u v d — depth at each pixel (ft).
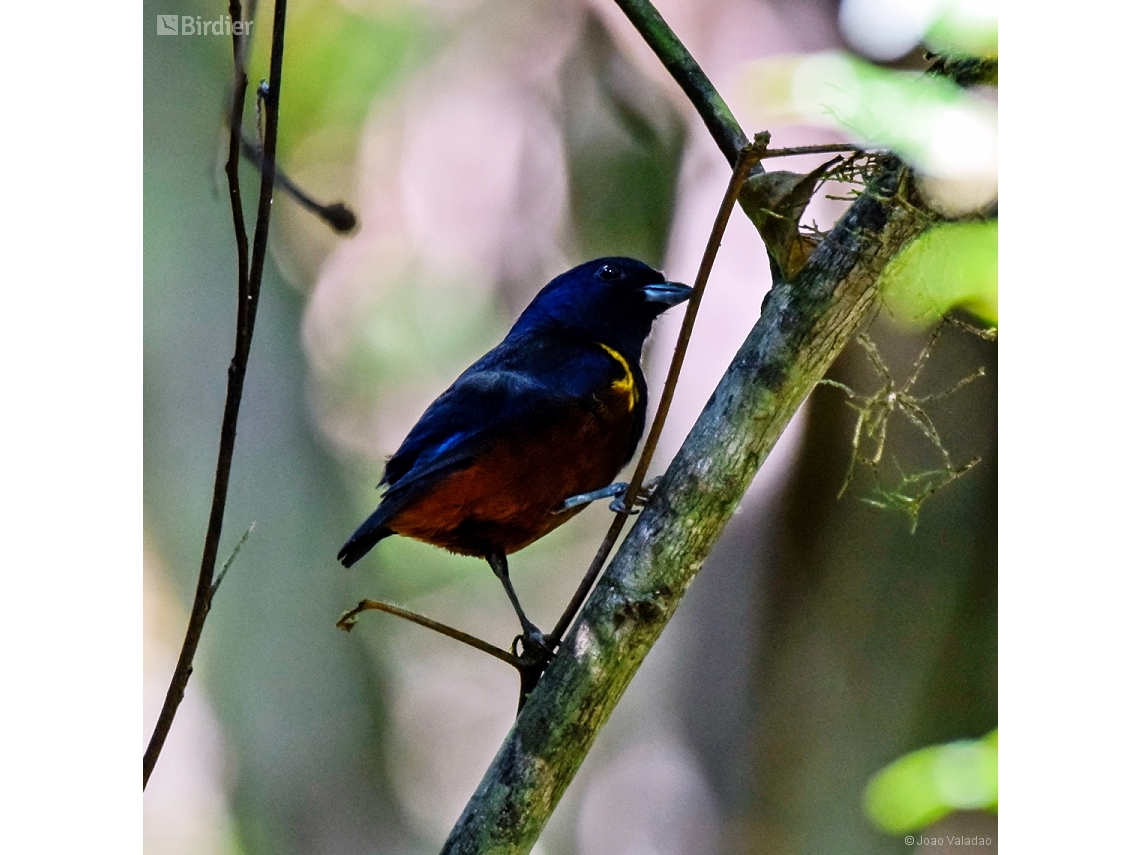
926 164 16.10
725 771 32.19
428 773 40.52
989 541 27.94
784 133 26.55
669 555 16.49
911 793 19.99
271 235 37.24
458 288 40.11
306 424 38.09
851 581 29.43
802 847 29.94
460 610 42.83
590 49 39.14
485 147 40.01
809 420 29.22
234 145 16.14
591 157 39.09
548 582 43.62
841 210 27.20
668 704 34.47
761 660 31.35
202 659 36.17
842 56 16.43
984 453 27.40
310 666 37.73
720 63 33.04
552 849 36.37
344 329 39.17
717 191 37.70
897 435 27.78
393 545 41.32
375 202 39.45
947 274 18.12
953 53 16.75
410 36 39.32
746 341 16.97
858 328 17.69
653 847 34.78
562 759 16.51
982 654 28.22
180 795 35.88
